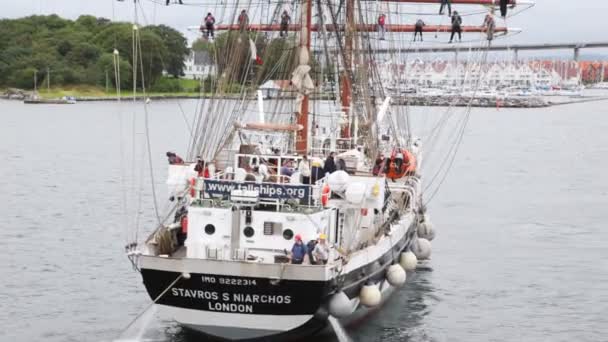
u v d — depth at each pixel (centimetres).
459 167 12756
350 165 4950
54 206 8244
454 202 9362
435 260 6384
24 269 5716
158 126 18488
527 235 7494
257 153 4525
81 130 18062
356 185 4144
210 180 3997
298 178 4184
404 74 8325
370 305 4253
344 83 6644
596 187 10850
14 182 9988
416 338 4472
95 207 8188
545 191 10400
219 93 4869
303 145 4897
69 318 4669
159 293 3850
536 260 6462
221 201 3984
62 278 5506
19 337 4356
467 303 5200
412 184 5862
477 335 4588
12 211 7938
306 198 3941
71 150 13975
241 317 3831
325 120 6600
